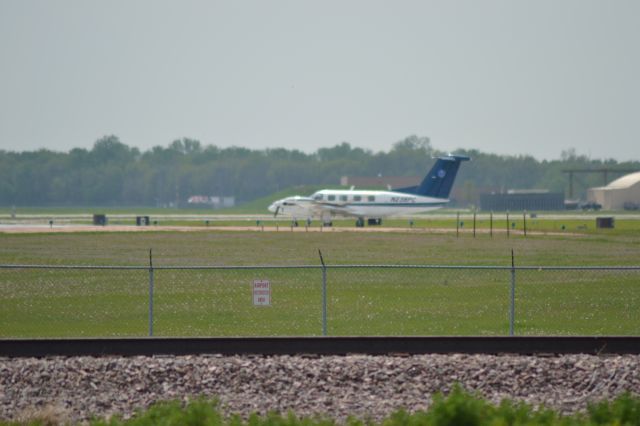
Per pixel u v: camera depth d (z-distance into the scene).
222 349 88.31
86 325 113.00
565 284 157.62
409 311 124.75
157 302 133.75
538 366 81.12
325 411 69.19
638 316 120.62
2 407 71.25
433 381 77.69
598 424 64.75
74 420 67.94
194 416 64.94
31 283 158.00
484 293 144.88
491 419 63.97
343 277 169.75
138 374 79.19
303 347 88.50
